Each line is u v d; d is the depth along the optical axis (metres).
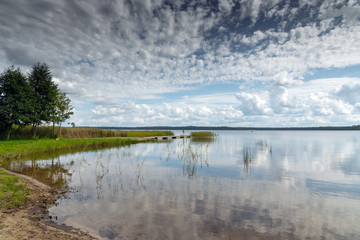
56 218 7.09
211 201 9.03
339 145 40.38
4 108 29.31
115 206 8.30
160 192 10.20
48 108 35.00
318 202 9.13
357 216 7.69
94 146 34.22
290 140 58.03
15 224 6.15
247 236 6.15
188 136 67.75
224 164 18.36
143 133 63.09
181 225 6.76
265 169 16.28
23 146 23.16
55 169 15.32
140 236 6.04
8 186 10.04
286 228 6.70
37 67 36.47
